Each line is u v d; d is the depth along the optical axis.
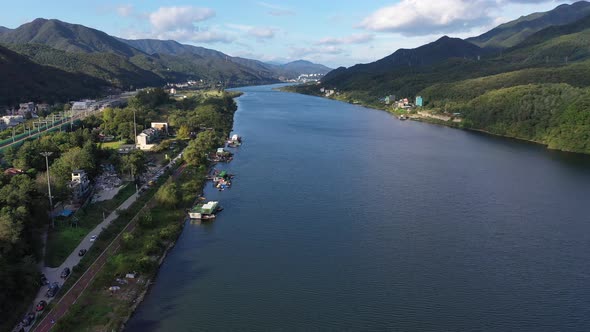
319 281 92.19
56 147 171.00
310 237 113.25
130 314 78.44
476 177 170.00
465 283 92.12
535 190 153.50
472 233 116.62
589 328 78.25
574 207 136.50
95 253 97.38
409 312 82.12
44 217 103.56
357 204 137.75
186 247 107.12
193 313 80.56
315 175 170.75
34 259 88.06
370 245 109.00
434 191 151.50
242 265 98.44
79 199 129.62
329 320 79.56
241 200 141.25
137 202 131.62
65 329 71.19
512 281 93.06
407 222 123.50
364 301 85.44
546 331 77.44
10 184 113.25
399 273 95.75
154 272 93.38
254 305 83.56
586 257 103.94
